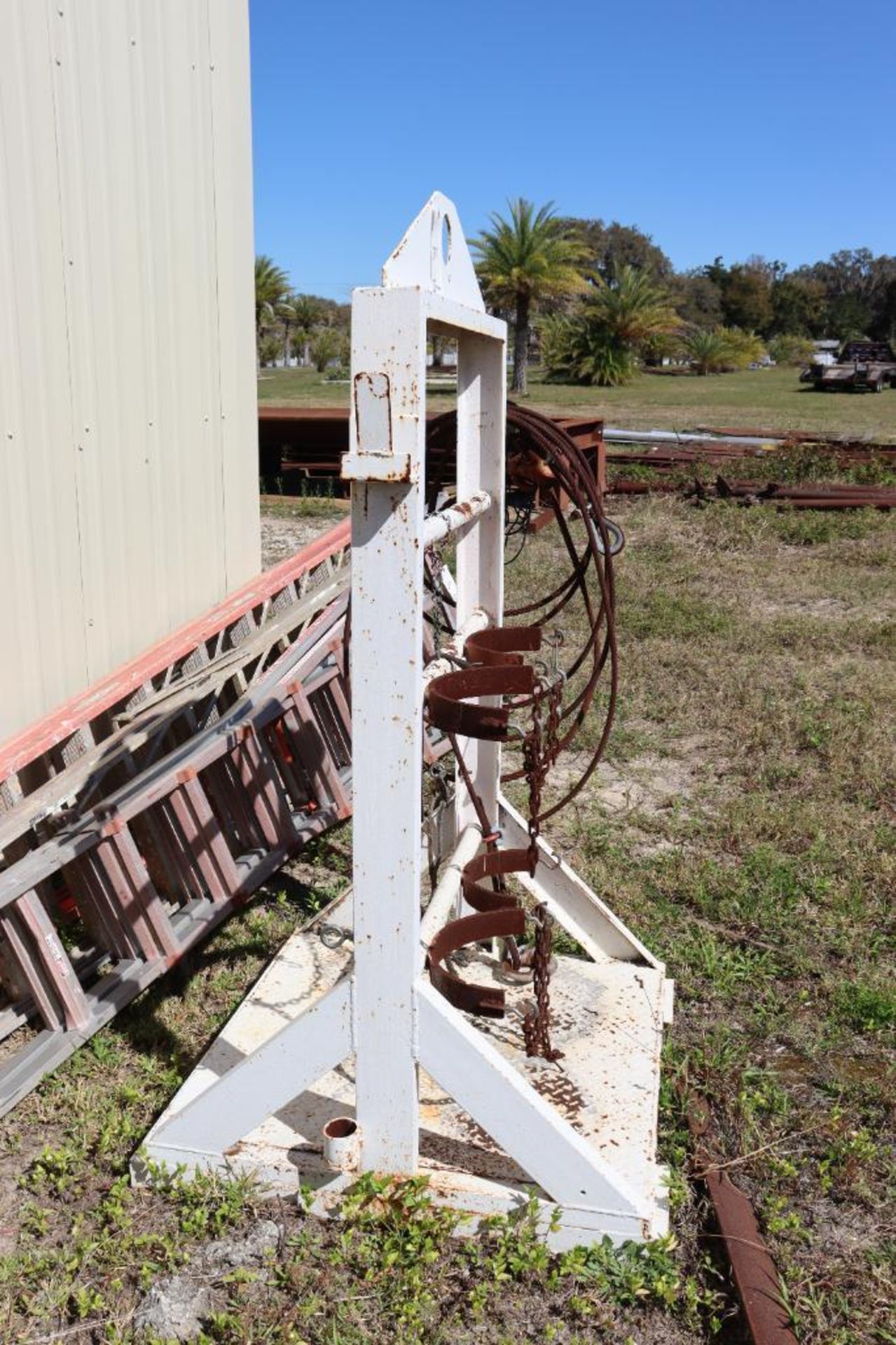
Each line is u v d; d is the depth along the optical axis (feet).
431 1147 8.87
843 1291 7.94
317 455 44.93
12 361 11.81
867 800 16.38
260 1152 8.74
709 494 43.70
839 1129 9.43
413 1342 7.39
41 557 12.46
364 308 6.90
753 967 12.00
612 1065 9.73
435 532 8.51
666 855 14.67
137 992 10.78
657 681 22.02
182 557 14.92
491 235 126.62
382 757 7.58
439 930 9.14
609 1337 7.57
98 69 12.50
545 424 9.76
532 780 9.04
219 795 13.05
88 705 12.24
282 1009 10.43
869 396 123.34
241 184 15.31
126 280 13.32
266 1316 7.62
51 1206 8.71
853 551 35.32
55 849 10.25
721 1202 8.55
